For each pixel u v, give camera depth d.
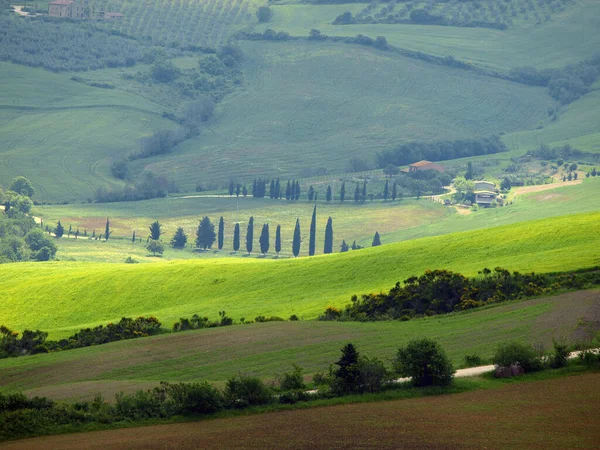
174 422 136.62
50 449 122.25
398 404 136.62
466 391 142.50
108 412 142.38
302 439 119.31
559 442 112.88
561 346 157.88
